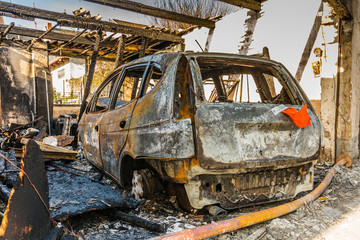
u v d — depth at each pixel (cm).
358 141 580
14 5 594
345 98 523
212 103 252
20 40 978
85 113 491
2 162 406
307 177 302
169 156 241
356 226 257
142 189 297
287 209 268
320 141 304
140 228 252
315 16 593
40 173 183
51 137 701
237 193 260
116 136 330
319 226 257
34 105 1012
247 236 237
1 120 957
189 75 255
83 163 526
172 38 880
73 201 264
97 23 698
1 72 957
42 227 184
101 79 1588
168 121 247
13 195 153
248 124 255
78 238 225
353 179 409
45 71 1027
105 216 281
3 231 146
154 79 342
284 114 279
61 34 887
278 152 269
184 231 205
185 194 264
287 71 339
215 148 240
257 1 675
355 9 532
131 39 910
